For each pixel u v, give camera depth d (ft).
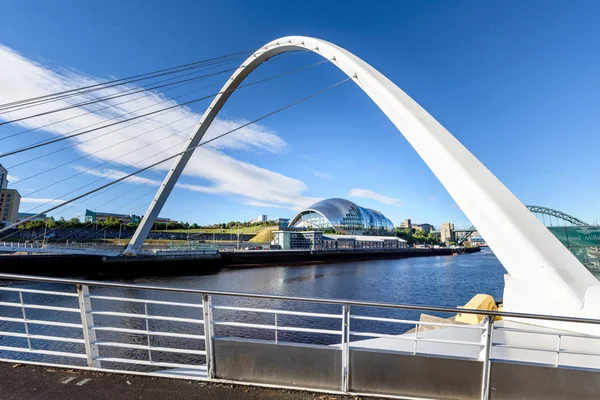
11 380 11.39
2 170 237.45
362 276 145.18
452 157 24.81
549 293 18.58
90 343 12.26
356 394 10.78
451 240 527.40
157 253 157.48
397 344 15.67
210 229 389.39
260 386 11.15
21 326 54.75
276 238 260.21
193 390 10.85
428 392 10.66
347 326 10.96
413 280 133.69
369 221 407.85
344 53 47.26
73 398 10.32
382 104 36.01
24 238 200.85
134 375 11.71
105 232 243.81
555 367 10.41
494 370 10.52
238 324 11.57
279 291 104.53
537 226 20.44
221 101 123.95
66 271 134.41
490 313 10.24
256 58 93.61
